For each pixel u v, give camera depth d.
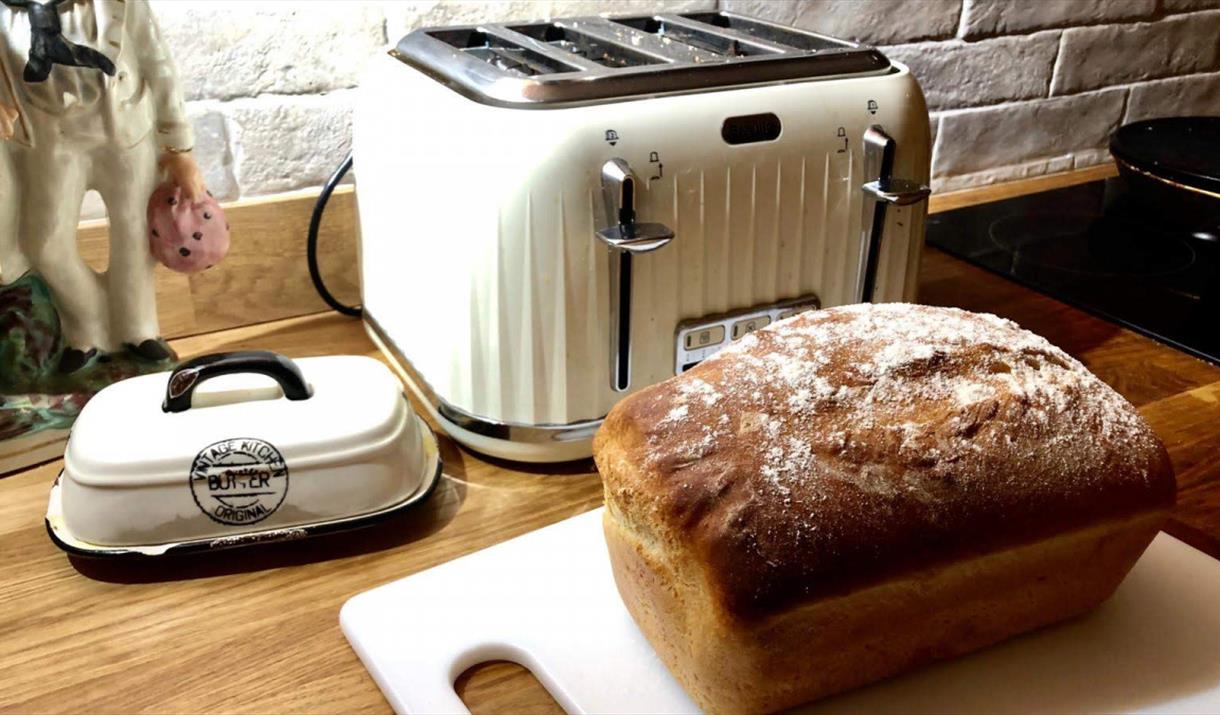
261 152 0.84
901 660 0.51
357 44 0.85
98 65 0.61
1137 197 1.01
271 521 0.58
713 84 0.65
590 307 0.62
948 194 1.23
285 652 0.53
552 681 0.51
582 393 0.65
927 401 0.51
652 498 0.48
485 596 0.55
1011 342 0.55
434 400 0.69
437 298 0.65
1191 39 1.35
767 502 0.45
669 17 0.84
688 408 0.50
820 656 0.48
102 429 0.57
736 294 0.67
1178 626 0.55
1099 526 0.50
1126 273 0.98
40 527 0.62
